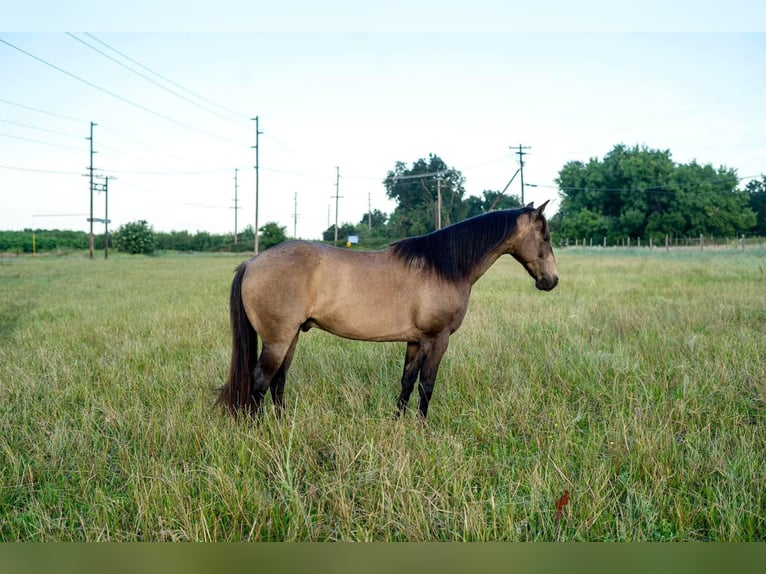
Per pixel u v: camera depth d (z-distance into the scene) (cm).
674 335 714
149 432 408
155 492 316
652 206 6119
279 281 418
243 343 432
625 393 487
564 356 618
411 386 468
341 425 413
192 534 277
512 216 485
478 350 645
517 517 305
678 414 446
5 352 678
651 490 328
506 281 1647
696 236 5969
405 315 441
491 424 432
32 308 1142
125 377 565
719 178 6047
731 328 752
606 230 6241
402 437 383
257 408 426
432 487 324
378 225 8600
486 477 350
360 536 281
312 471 363
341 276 431
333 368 599
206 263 3697
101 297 1370
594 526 297
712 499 319
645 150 6494
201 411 447
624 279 1584
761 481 327
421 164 6544
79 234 7450
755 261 2231
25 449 388
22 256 4994
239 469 346
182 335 801
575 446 392
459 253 458
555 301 1110
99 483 344
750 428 421
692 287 1284
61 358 629
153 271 2623
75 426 427
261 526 290
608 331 766
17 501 327
